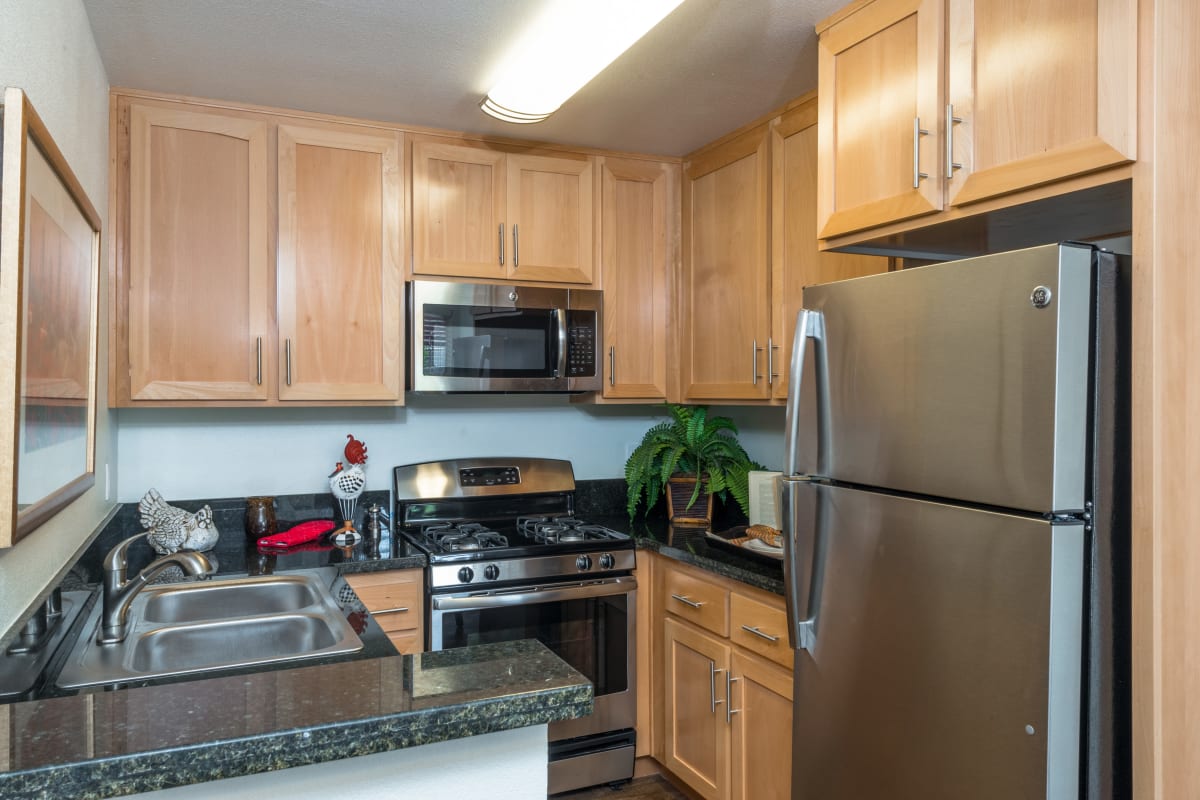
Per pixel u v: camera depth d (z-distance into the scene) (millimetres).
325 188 2709
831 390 1777
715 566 2441
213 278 2564
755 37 2107
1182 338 1319
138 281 2471
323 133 2705
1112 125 1339
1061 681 1294
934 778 1494
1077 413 1301
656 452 3225
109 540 2420
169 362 2506
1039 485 1308
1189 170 1329
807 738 1833
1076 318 1300
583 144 3039
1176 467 1314
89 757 771
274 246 2650
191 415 2848
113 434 2604
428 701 926
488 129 2867
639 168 3170
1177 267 1320
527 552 2672
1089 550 1319
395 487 3098
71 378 1617
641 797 2811
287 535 2730
